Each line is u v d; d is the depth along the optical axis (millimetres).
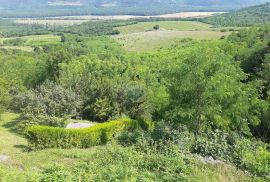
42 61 71250
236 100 23734
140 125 27812
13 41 171500
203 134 23000
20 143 26531
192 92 22078
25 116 30938
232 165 19500
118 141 22906
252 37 61375
